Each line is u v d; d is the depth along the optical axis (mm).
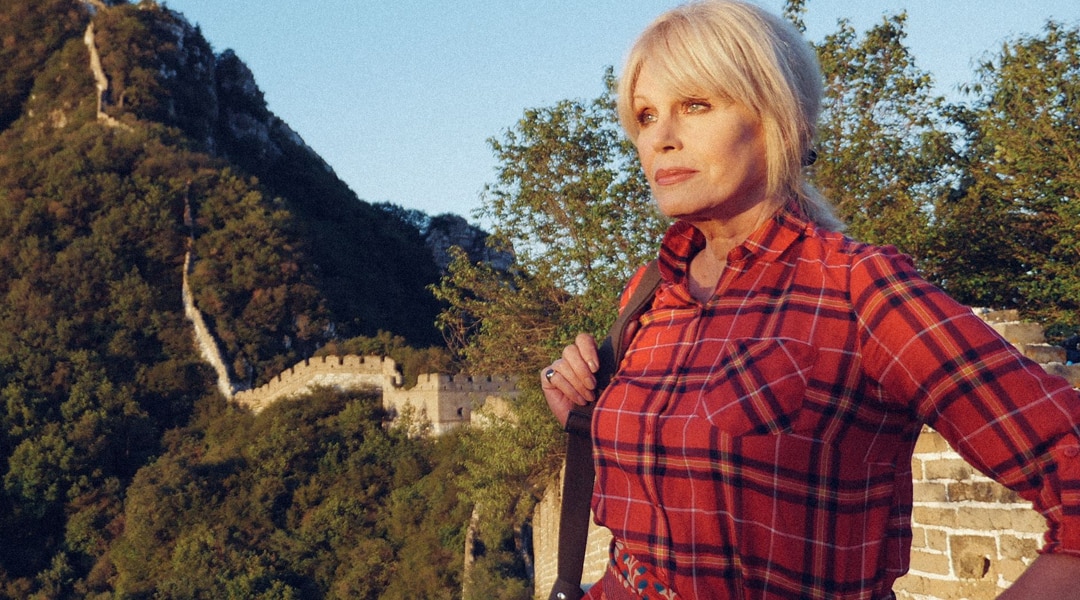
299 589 51906
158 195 94188
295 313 89438
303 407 67125
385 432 64250
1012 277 17828
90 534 61344
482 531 41281
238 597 50250
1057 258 17609
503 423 26234
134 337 83125
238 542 55531
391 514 56031
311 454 62469
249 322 86188
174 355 82062
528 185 21250
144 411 74562
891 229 16734
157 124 105875
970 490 5754
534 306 21797
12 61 114375
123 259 89188
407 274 116875
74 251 87875
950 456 5898
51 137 104000
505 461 24844
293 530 57344
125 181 95688
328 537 55406
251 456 62750
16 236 89938
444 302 114438
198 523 57531
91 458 66750
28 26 117562
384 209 135375
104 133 101500
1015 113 17766
